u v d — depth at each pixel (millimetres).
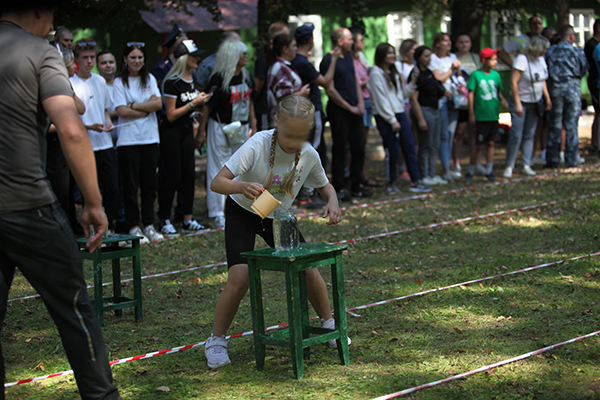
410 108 10914
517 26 22375
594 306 4246
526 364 3336
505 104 10594
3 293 2621
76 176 2520
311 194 9125
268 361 3633
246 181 3600
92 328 2684
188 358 3738
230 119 7586
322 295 3768
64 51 5566
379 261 6020
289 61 8031
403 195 9594
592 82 11742
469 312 4332
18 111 2469
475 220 7617
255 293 3410
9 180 2486
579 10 23812
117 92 7027
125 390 3270
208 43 19750
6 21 2625
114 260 4711
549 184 9719
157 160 7309
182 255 6617
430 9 18453
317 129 8531
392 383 3205
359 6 12250
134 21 12109
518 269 5375
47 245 2564
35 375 3535
